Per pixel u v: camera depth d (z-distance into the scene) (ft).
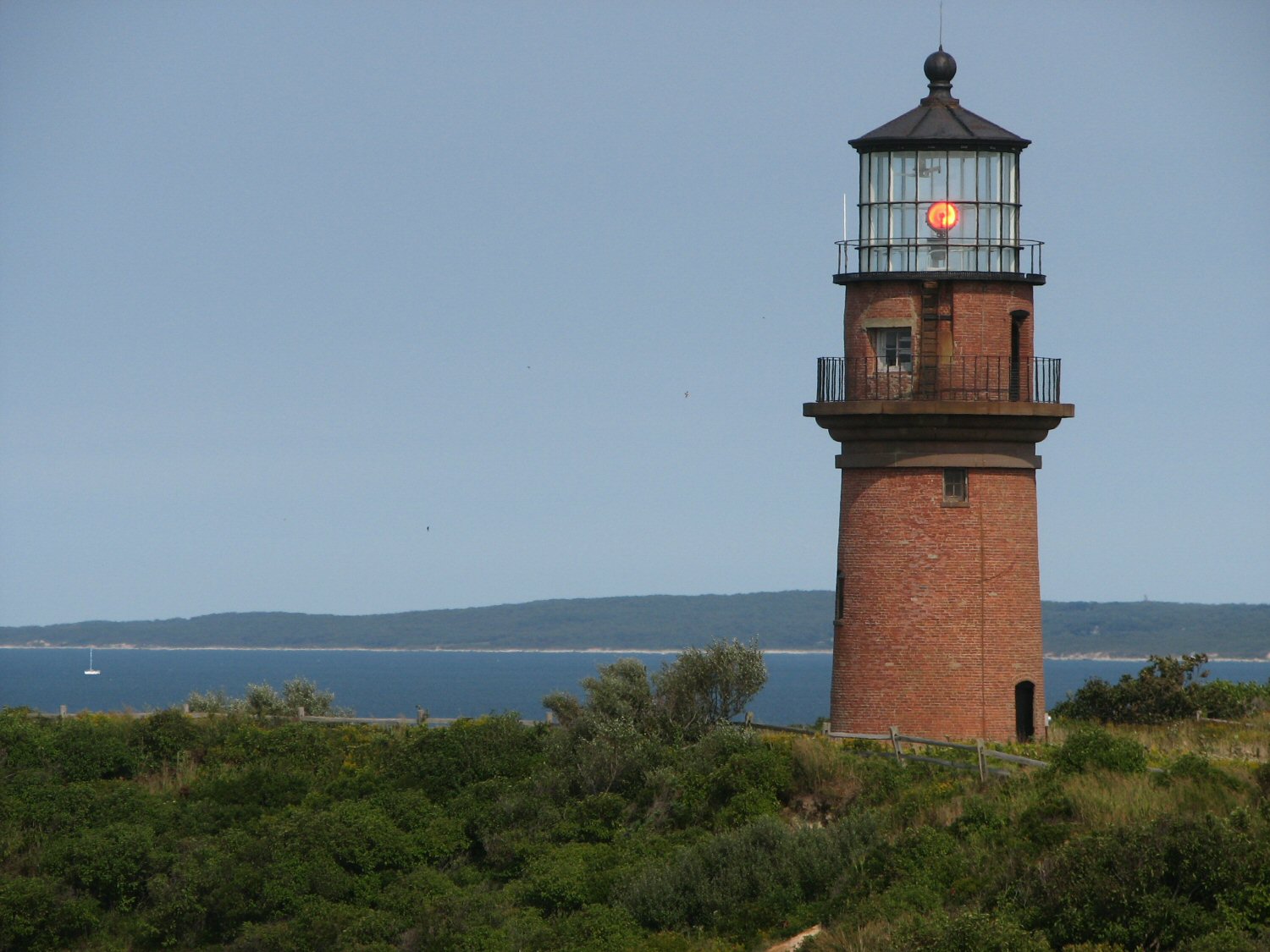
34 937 510.99
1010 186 604.90
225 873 518.37
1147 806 429.38
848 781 510.99
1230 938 357.82
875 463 598.75
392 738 630.74
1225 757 523.70
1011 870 416.87
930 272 594.65
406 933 472.03
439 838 536.42
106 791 599.16
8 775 605.31
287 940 481.87
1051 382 600.80
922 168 602.44
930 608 590.96
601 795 539.29
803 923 436.76
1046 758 505.66
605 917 458.50
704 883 464.24
